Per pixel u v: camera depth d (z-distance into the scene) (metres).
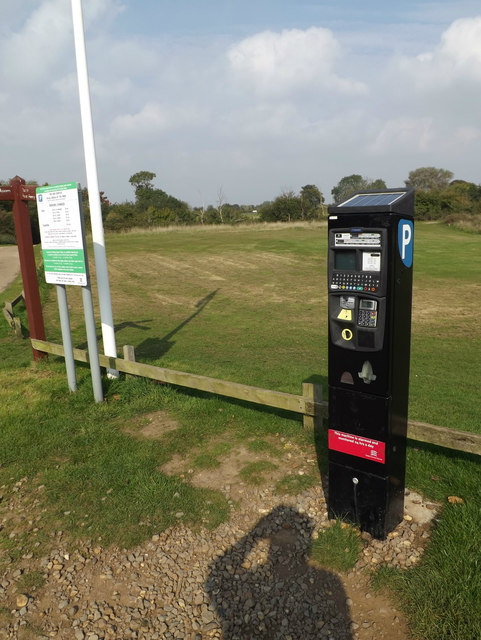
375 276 3.10
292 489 4.13
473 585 2.84
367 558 3.29
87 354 6.99
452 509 3.59
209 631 2.83
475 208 60.03
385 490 3.36
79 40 6.10
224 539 3.56
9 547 3.57
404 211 3.12
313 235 40.50
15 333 11.16
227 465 4.59
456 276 21.36
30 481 4.41
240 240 37.47
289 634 2.79
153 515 3.85
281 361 9.38
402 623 2.78
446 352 10.30
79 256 5.72
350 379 3.36
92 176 6.50
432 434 3.91
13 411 5.90
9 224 53.31
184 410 5.87
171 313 15.29
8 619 2.95
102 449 4.96
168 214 62.34
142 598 3.07
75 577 3.26
